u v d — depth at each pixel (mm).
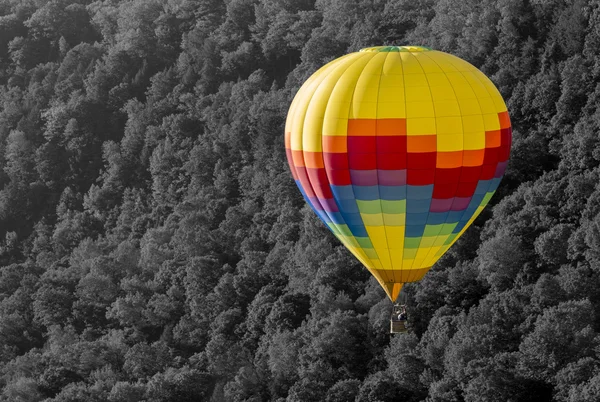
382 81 196750
